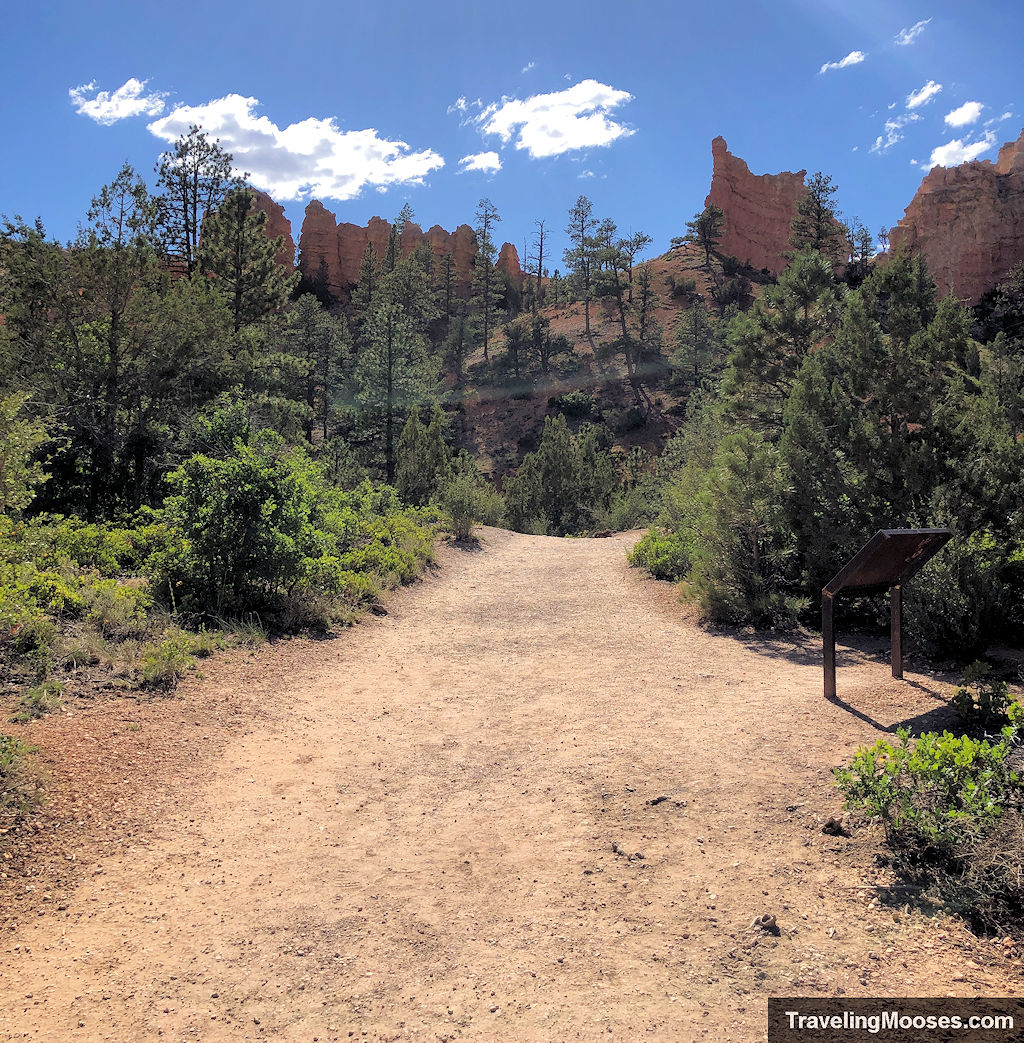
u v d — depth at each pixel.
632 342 85.44
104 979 3.31
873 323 10.82
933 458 9.20
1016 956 3.24
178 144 33.66
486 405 80.19
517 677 8.73
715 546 11.43
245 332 23.77
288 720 6.87
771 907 3.78
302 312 62.81
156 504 19.98
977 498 8.77
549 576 16.23
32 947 3.49
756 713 6.77
